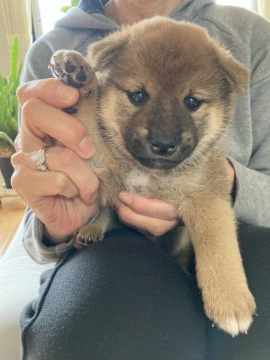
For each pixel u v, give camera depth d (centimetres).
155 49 22
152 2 32
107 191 25
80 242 24
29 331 19
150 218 24
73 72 22
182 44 23
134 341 18
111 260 21
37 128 23
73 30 32
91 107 24
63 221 24
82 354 17
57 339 18
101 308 19
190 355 19
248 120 31
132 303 19
